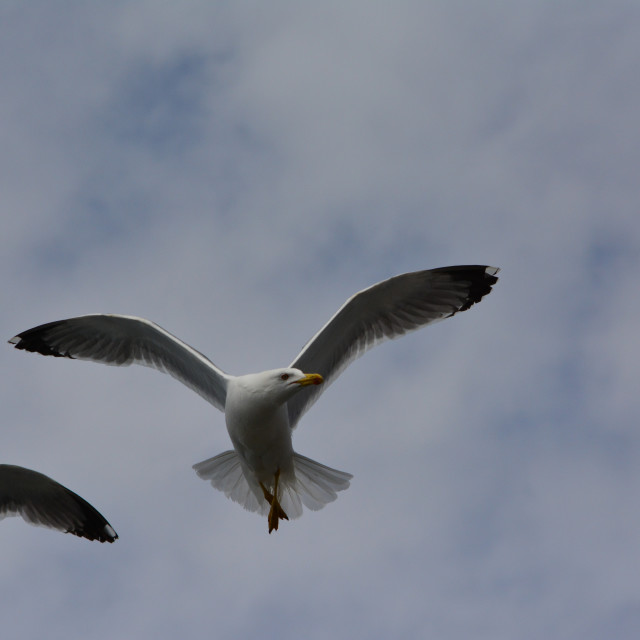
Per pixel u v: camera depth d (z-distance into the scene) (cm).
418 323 1352
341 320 1325
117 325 1407
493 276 1337
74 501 1501
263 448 1252
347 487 1313
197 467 1369
